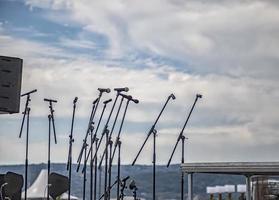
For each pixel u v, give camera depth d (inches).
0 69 536.4
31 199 808.3
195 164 615.2
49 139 625.6
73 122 613.3
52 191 512.7
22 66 552.1
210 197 706.8
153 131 610.5
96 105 599.8
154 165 616.1
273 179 655.1
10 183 489.1
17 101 546.0
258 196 648.4
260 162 593.6
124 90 584.7
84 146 615.5
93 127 609.3
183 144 619.5
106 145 604.4
